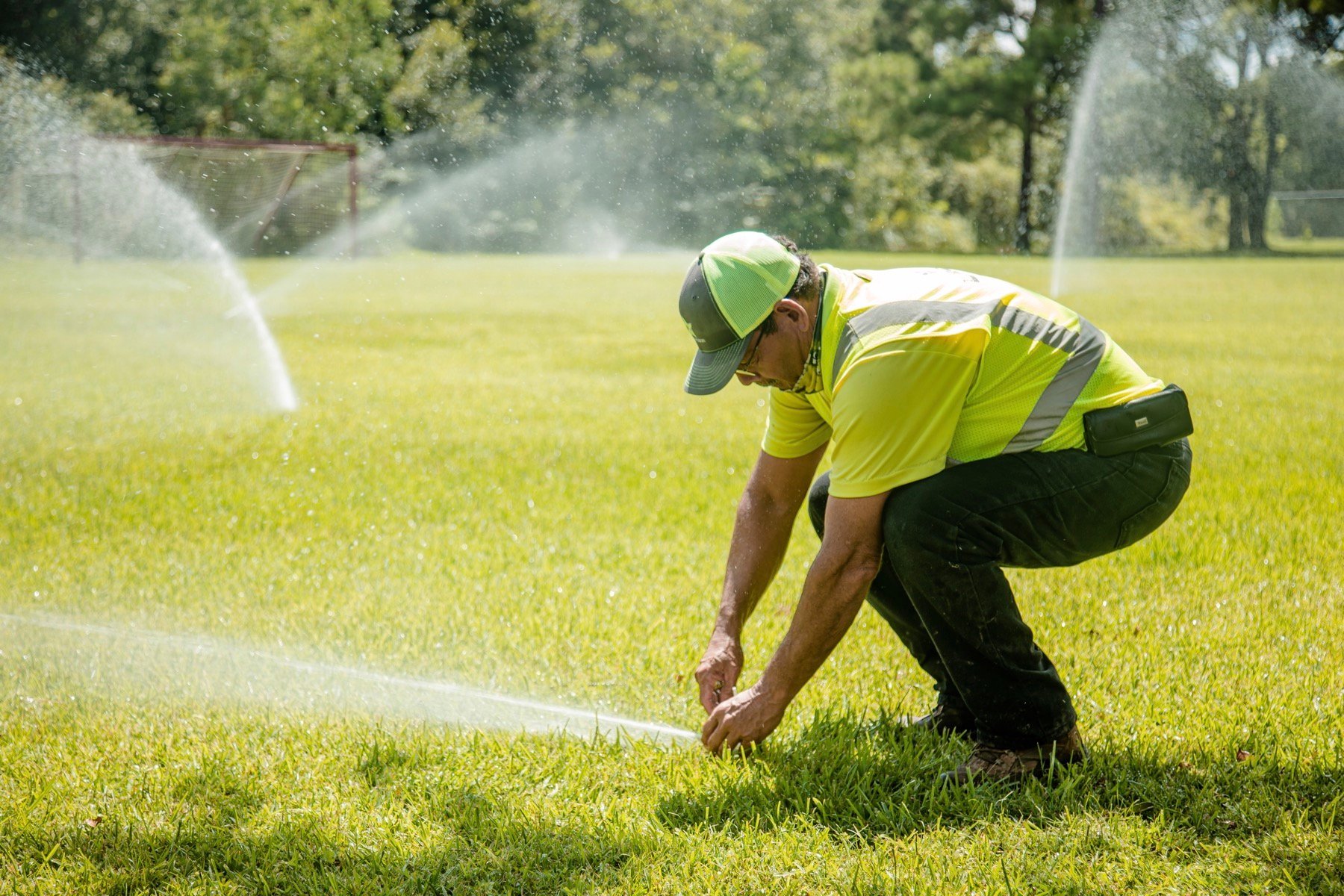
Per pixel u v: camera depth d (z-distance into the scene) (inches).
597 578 147.0
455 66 1072.2
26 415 261.3
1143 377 89.0
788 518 100.2
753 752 96.1
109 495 187.3
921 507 82.7
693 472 209.5
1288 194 1280.8
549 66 1144.2
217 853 82.8
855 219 1406.3
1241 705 105.5
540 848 83.3
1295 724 100.3
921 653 100.1
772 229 1302.9
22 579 143.9
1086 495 84.4
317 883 79.0
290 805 89.4
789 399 94.5
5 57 882.8
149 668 117.5
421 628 128.5
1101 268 956.6
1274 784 89.2
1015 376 83.9
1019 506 83.5
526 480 201.5
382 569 150.9
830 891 77.3
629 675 116.3
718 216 1244.5
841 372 81.9
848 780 91.3
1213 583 143.2
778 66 1316.4
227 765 96.3
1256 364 349.4
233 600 137.6
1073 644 123.4
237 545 160.2
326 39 997.8
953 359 80.4
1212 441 231.8
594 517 177.6
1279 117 1213.7
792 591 141.4
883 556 96.2
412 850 83.0
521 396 298.2
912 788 90.0
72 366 344.2
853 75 1392.7
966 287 85.0
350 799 90.1
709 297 82.2
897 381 80.0
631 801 89.7
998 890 75.8
